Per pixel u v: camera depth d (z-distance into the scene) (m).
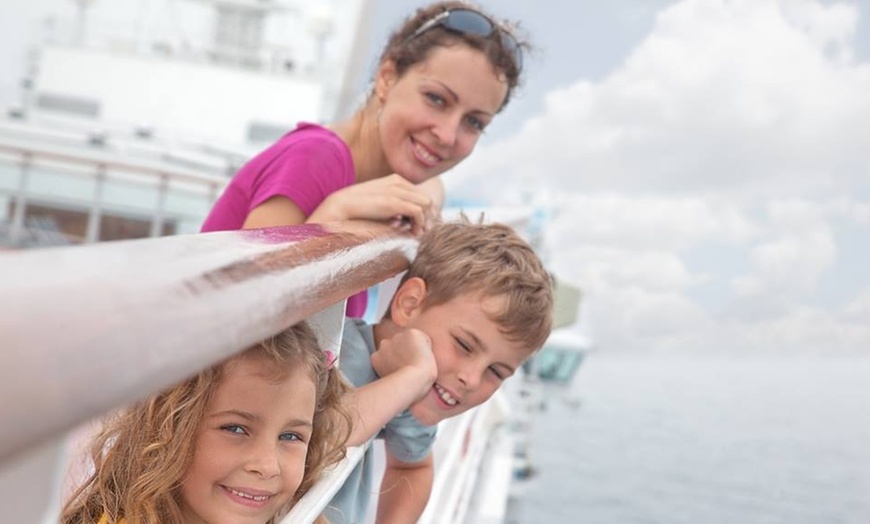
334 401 1.17
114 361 0.36
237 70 11.25
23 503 0.32
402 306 1.57
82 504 1.06
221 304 0.47
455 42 1.79
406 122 1.82
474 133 1.88
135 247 0.47
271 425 1.02
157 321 0.40
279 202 1.62
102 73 11.28
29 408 0.31
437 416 1.55
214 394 1.00
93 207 7.77
